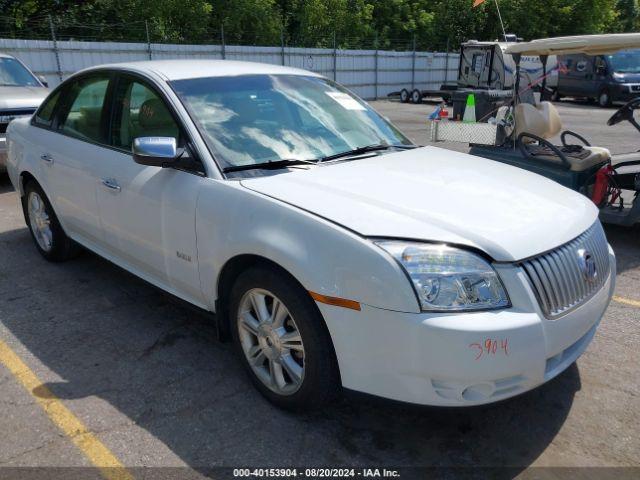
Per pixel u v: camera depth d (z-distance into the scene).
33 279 4.63
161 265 3.47
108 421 2.86
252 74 3.82
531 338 2.37
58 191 4.38
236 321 3.04
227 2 27.92
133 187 3.50
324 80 4.23
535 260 2.50
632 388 3.15
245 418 2.89
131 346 3.60
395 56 29.11
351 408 2.96
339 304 2.45
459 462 2.59
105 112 3.94
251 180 2.99
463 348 2.28
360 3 33.41
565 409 2.96
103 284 4.54
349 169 3.18
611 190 5.73
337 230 2.49
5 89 7.78
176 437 2.75
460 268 2.37
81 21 25.23
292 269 2.57
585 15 36.19
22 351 3.54
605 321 3.97
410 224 2.51
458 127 6.44
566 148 6.04
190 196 3.12
